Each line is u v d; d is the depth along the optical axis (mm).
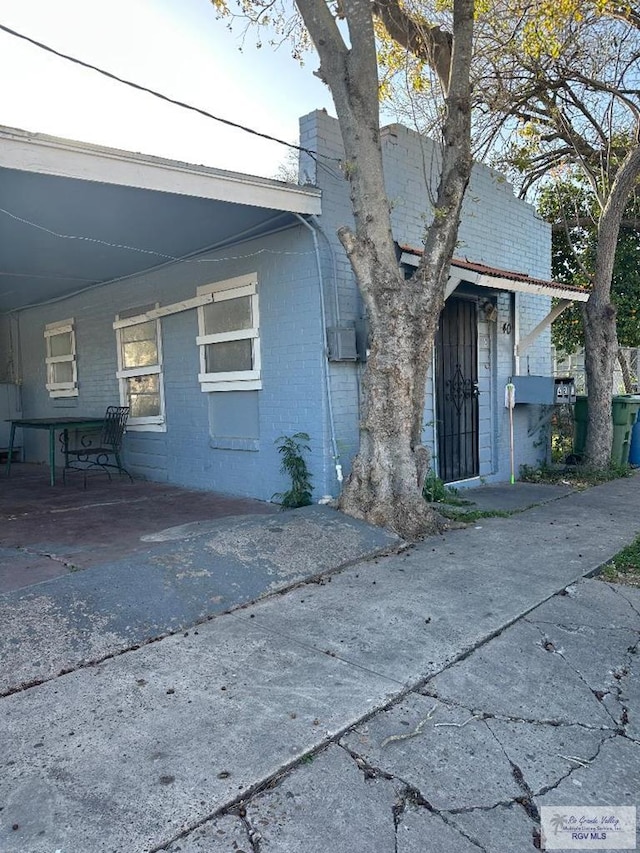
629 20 7922
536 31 7969
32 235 6406
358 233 5348
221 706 2682
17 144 4137
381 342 5359
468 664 3084
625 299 12352
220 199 5207
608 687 2889
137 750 2369
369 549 4883
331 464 6164
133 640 3320
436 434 7496
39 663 3027
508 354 8805
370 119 5258
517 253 9078
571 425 10383
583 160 9453
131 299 8719
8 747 2395
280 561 4457
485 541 5277
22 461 12031
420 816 2053
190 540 4707
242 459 7113
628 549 5012
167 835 1939
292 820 2023
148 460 8680
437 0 7289
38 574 4277
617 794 2170
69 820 1994
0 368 12492
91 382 9836
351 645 3283
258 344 6723
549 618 3666
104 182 4566
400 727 2545
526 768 2303
